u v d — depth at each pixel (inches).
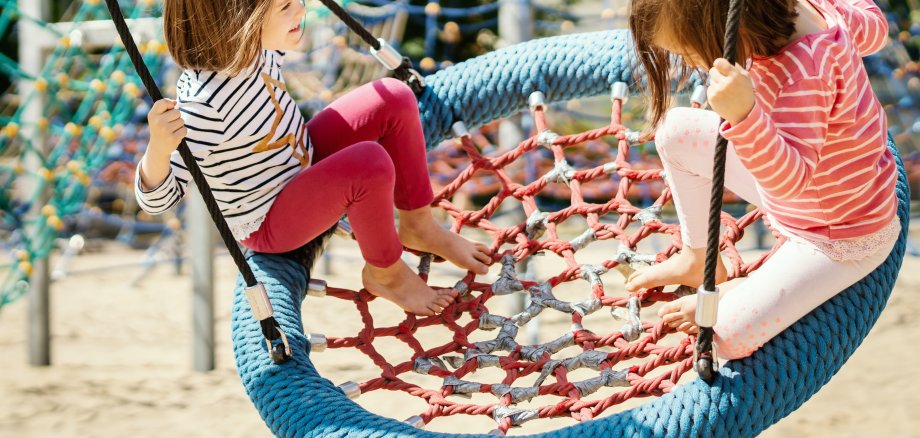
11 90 264.5
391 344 165.5
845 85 61.7
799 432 126.1
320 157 85.7
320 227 79.7
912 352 153.3
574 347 153.3
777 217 68.9
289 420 67.2
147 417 138.7
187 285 223.0
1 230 234.2
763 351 64.5
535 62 100.1
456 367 81.2
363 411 67.9
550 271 205.5
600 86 100.0
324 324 177.3
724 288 76.2
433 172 248.2
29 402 144.2
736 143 57.6
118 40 145.1
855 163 63.9
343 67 253.4
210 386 152.5
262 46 76.4
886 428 125.7
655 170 93.3
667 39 63.9
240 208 79.2
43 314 163.3
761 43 61.4
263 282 79.7
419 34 289.7
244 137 76.2
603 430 61.8
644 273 82.8
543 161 249.0
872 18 70.2
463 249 90.4
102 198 301.9
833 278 66.0
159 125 64.7
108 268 228.8
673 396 62.5
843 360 65.6
